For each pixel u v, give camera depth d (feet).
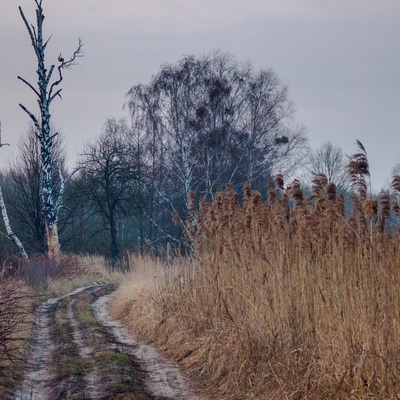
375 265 42.60
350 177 45.52
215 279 62.95
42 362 61.46
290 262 51.03
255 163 165.89
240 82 168.45
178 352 62.13
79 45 163.53
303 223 50.62
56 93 164.86
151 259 110.63
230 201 65.41
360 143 44.98
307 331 46.32
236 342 52.85
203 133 162.61
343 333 42.32
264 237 55.72
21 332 72.95
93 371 55.52
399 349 39.32
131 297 92.63
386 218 46.06
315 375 43.11
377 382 39.06
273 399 44.47
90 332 74.59
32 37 161.17
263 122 166.81
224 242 64.28
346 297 43.34
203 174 167.22
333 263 45.88
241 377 49.11
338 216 48.01
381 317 40.70
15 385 52.60
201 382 53.16
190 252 74.69
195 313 65.82
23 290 109.19
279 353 47.29
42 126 164.04
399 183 44.62
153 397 49.01
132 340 72.69
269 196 58.70
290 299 48.78
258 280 54.60
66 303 107.65
